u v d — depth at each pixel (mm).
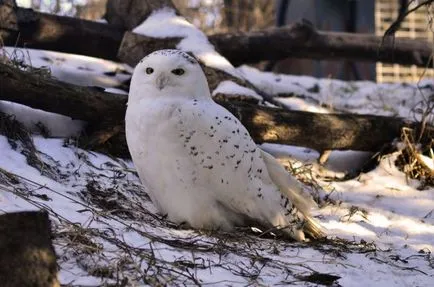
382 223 10992
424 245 9969
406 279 8453
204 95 9445
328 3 22469
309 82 18281
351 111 16406
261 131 12312
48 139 10945
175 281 7152
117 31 15672
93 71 14742
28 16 14625
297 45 17344
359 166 13336
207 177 9094
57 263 6801
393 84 18828
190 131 8984
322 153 12992
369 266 8672
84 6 25656
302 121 12523
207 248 8273
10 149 10117
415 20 24688
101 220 8445
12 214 6355
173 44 14445
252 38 16812
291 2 22812
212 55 14109
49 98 10945
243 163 9180
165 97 9172
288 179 9477
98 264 7047
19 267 6227
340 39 17953
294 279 7871
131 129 9297
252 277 7652
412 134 13039
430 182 12594
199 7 30406
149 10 15461
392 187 12359
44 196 8750
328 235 10094
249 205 9266
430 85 18219
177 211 9250
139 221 9023
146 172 9297
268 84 16922
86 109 11219
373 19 22812
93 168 10617
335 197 11852
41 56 14695
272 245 8930
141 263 7320
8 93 10719
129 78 14539
